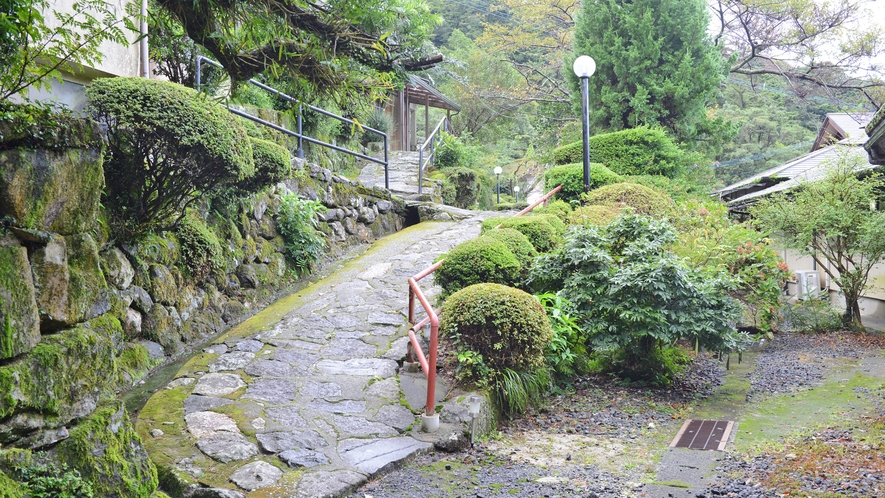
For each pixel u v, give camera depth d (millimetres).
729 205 15672
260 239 8445
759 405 6234
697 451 4848
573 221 9570
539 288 7477
